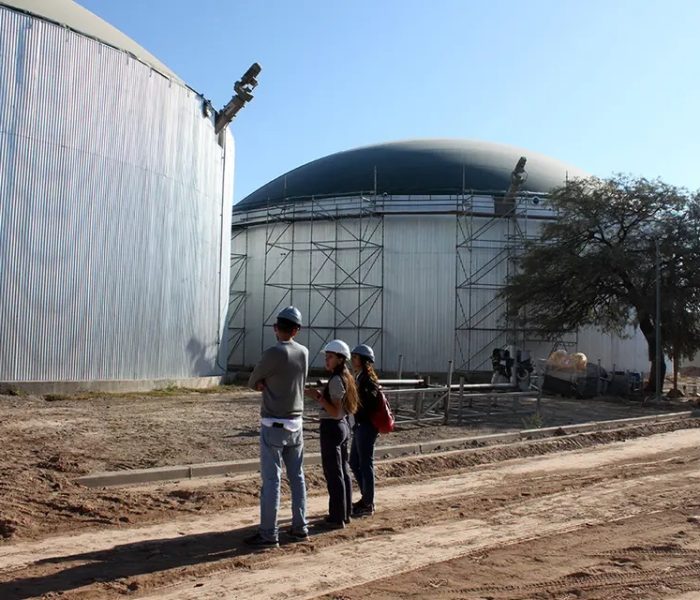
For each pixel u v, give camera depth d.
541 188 46.03
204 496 9.30
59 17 24.94
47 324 22.86
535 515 8.97
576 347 43.94
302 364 7.47
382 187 45.41
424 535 7.88
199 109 30.89
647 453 14.88
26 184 22.56
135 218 26.16
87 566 6.46
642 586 6.29
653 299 32.47
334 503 8.12
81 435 13.98
